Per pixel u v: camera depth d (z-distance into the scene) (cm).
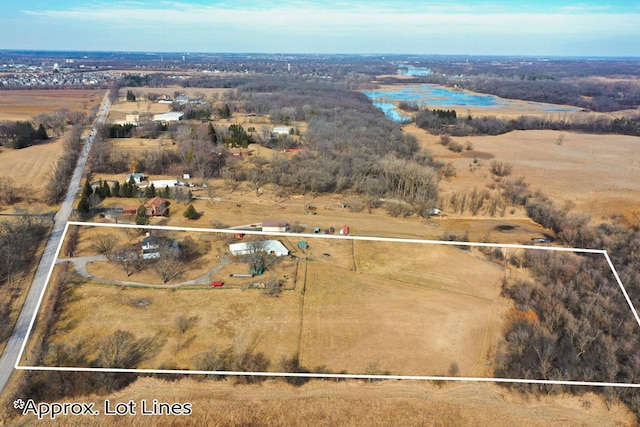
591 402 6044
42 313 7050
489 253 9550
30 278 7956
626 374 6288
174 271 8369
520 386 6169
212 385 6028
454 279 8525
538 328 7112
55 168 13675
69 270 8244
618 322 7181
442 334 7038
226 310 7331
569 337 6931
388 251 9494
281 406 5797
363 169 13562
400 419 5678
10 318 6931
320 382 6122
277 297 7725
